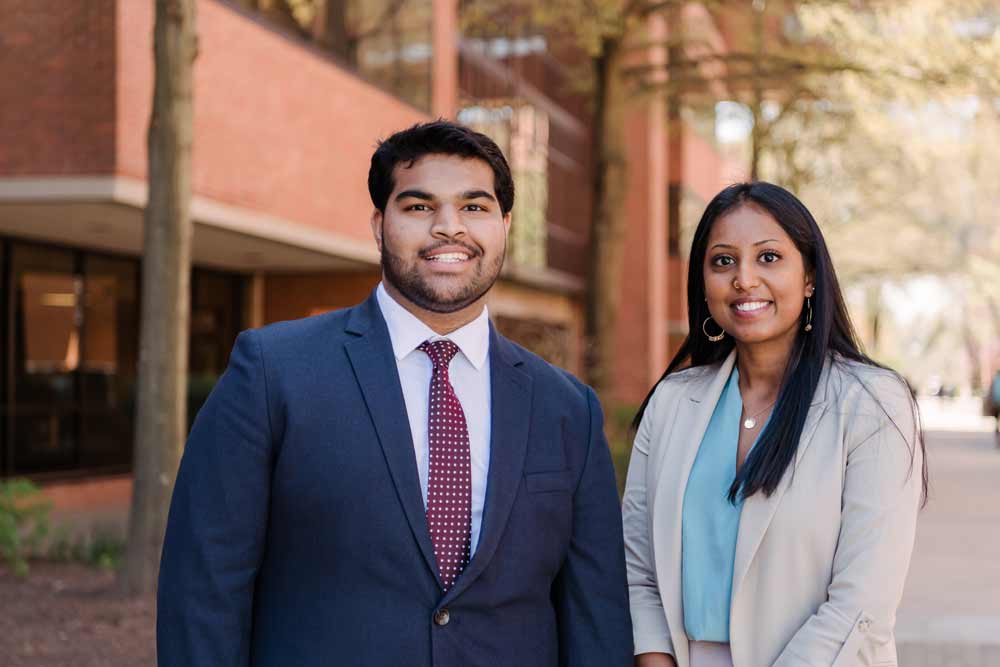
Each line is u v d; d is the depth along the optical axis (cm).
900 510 230
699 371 271
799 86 1279
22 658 512
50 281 1201
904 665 554
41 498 1109
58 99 828
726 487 248
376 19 1257
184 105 623
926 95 1148
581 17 1175
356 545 209
